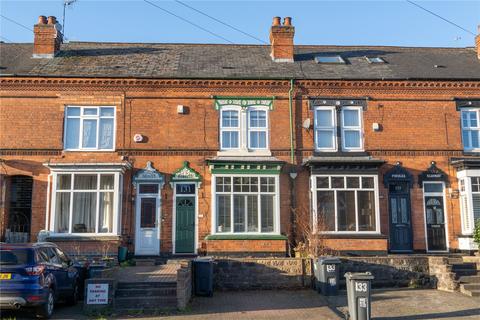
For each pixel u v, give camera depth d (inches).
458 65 886.4
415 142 793.6
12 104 763.4
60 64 821.9
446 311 480.7
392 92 804.6
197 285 564.1
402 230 770.8
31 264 422.9
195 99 784.9
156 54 898.7
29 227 749.9
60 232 720.3
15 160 748.0
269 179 761.6
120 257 709.3
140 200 756.0
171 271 605.9
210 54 914.7
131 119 772.6
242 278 609.6
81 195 734.5
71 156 756.0
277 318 450.0
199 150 770.8
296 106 792.3
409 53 963.3
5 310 461.1
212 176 754.2
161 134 772.0
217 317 454.6
